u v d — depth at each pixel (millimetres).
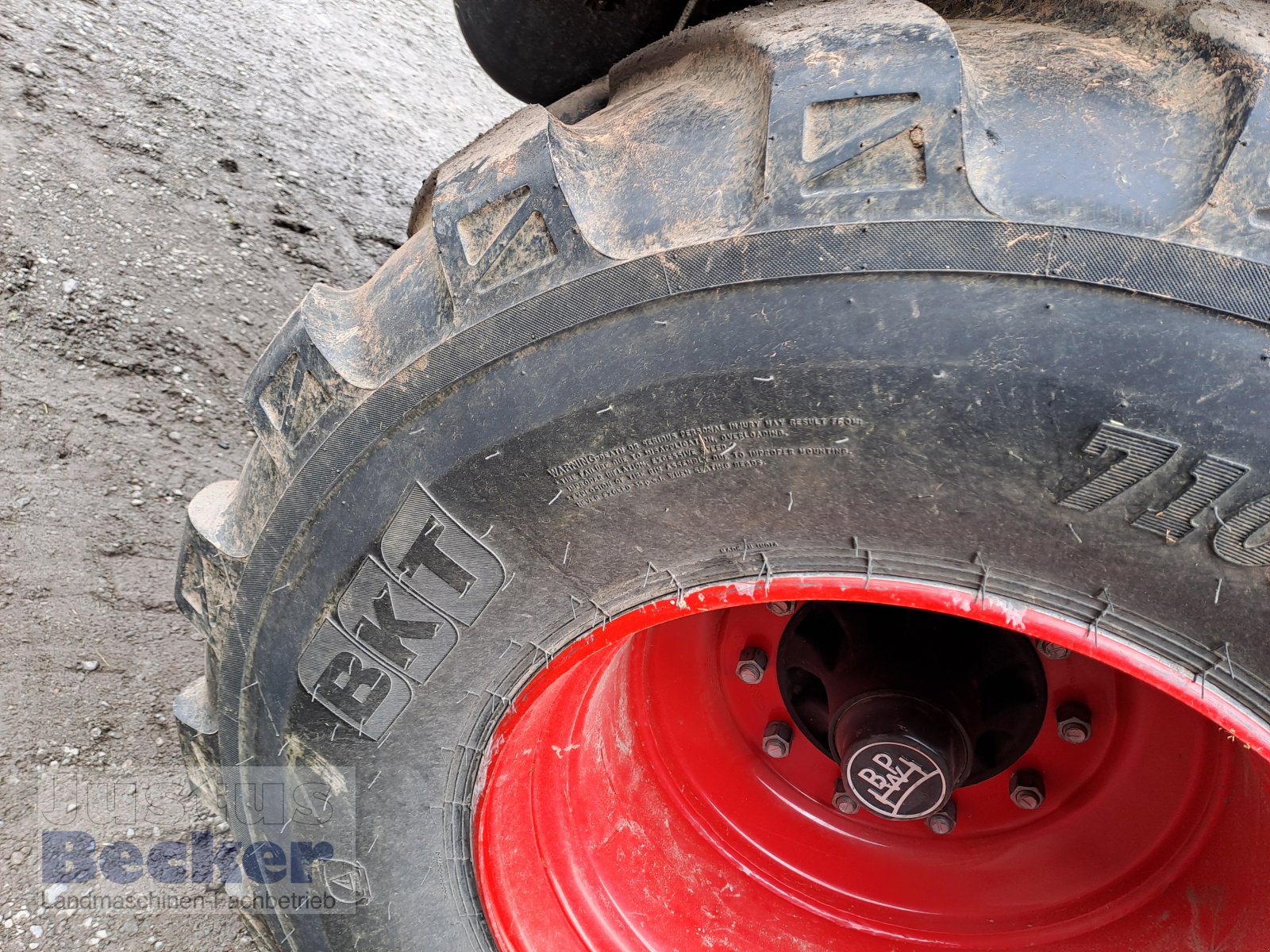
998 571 1062
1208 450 938
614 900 1626
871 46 1064
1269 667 1015
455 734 1354
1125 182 961
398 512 1201
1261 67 967
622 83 1683
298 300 3346
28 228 3086
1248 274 912
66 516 2523
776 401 1030
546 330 1097
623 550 1174
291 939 1546
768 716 1702
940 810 1585
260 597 1319
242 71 4281
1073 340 949
